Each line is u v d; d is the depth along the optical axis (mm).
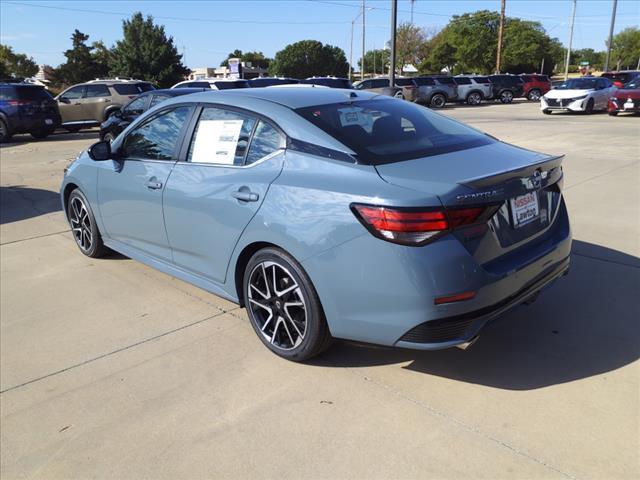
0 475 2479
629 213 6156
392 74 15875
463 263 2605
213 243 3541
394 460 2451
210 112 3709
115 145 4488
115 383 3158
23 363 3418
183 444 2623
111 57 53062
